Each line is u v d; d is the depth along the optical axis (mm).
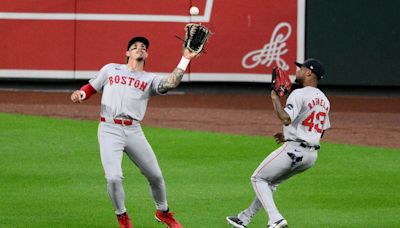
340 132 55594
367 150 49594
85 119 58219
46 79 70000
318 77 31453
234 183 40938
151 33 68875
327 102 31328
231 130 55438
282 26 69250
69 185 39969
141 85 30703
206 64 69500
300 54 69500
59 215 34750
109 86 30828
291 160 30906
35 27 69125
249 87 71000
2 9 68938
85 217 34531
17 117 58062
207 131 54875
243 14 69188
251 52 69500
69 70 69500
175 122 57938
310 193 39250
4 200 37000
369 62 70000
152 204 37000
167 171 43250
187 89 71000
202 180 41500
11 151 47188
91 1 68812
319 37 69438
